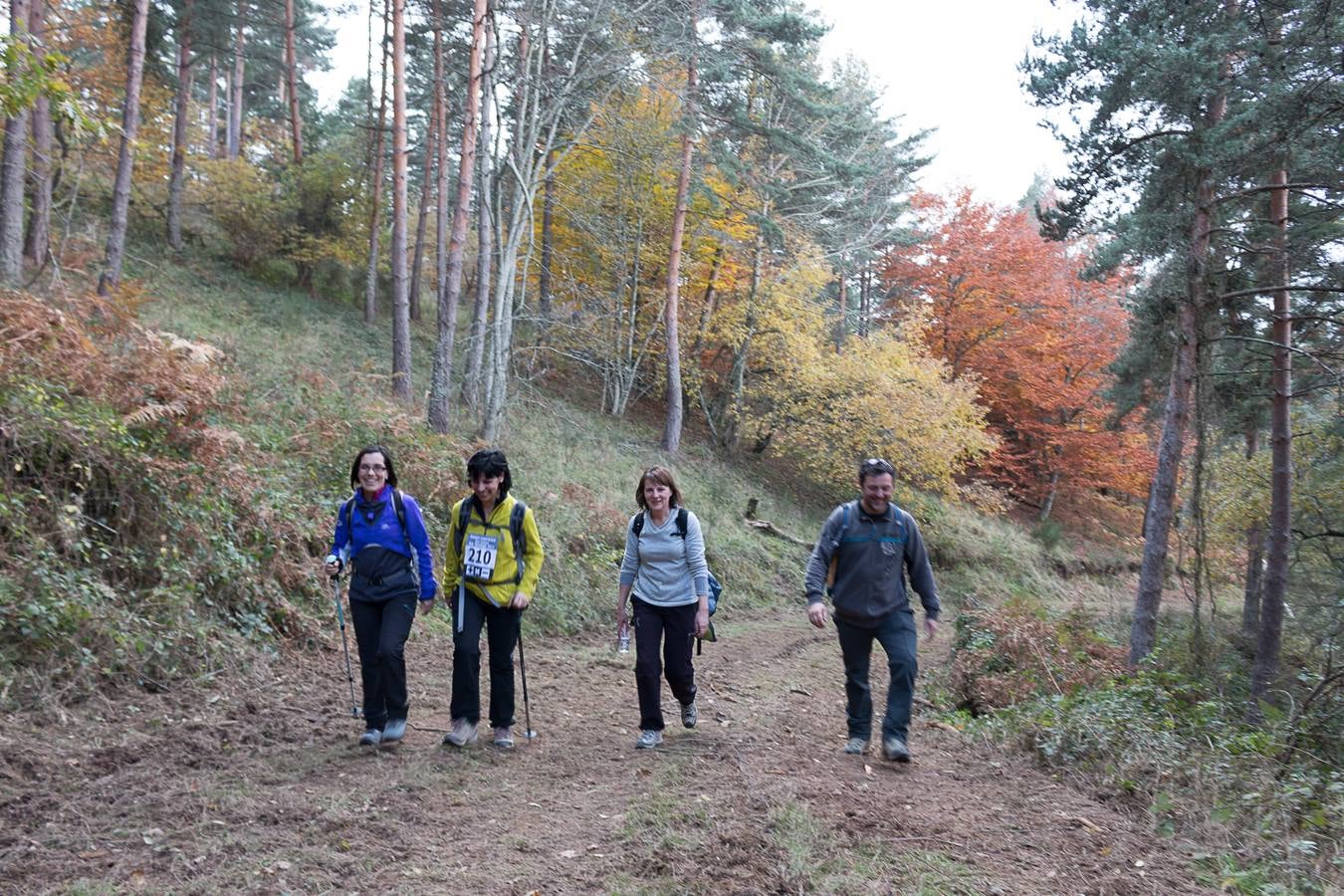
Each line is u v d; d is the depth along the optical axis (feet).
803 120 89.35
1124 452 104.32
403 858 13.64
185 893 12.05
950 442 82.43
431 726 21.68
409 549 19.76
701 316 89.76
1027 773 20.47
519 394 68.23
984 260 106.52
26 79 22.88
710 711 26.03
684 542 21.30
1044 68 41.73
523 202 56.75
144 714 19.66
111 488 24.71
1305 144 37.24
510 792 16.92
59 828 13.87
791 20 69.92
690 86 71.61
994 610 38.34
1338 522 50.03
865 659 20.70
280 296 76.89
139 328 34.14
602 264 81.51
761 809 15.92
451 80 74.64
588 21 56.85
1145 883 13.93
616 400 84.94
